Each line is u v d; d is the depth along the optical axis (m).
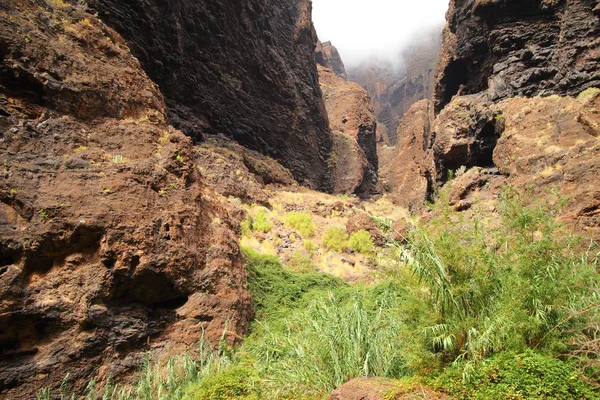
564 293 2.98
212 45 24.91
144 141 7.28
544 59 16.45
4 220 4.86
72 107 6.80
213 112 24.66
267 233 14.62
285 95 33.09
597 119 10.58
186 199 6.86
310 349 4.13
